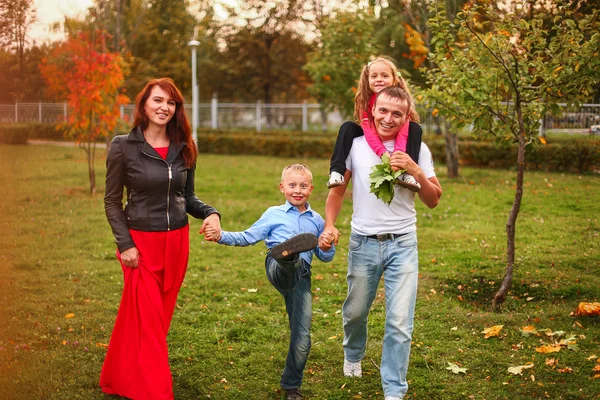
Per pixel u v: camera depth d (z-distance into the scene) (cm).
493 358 404
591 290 530
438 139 1698
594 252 654
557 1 511
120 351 351
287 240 331
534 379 368
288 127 2484
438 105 560
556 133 1427
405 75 1123
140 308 346
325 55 1210
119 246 346
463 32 518
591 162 1330
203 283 605
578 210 906
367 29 1186
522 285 557
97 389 368
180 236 362
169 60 3102
